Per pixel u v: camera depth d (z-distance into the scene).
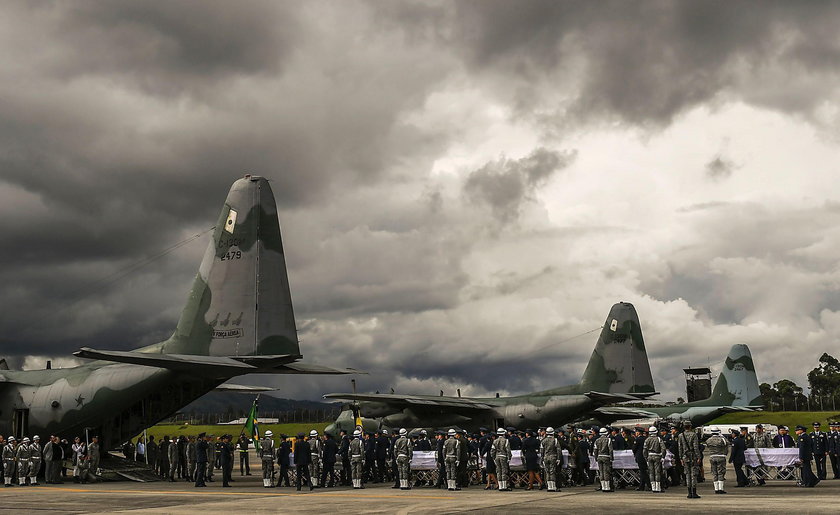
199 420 109.56
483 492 24.41
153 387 29.30
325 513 17.58
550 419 44.69
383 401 43.81
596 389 53.16
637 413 52.78
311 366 27.77
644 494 23.14
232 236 28.36
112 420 31.20
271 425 104.00
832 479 29.89
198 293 28.44
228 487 27.28
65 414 29.98
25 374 31.89
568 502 20.16
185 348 28.17
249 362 26.98
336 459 27.81
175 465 31.19
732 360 66.06
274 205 28.69
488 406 45.50
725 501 20.19
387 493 24.06
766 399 135.38
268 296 27.77
